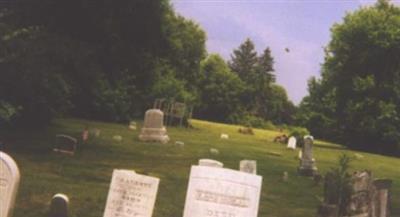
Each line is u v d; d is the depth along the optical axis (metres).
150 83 45.84
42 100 24.58
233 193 9.64
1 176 9.44
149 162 20.61
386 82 55.16
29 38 24.55
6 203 9.38
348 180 14.04
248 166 15.68
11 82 22.66
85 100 37.31
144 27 37.09
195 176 9.79
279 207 15.38
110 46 36.44
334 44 57.41
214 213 9.60
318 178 20.39
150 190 10.33
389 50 55.31
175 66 62.62
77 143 23.09
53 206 10.38
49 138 22.95
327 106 58.03
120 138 26.67
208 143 32.53
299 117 61.78
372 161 38.06
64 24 30.08
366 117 54.22
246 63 122.88
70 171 16.59
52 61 26.03
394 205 17.08
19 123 24.53
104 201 13.23
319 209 14.26
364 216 13.48
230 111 79.25
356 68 56.78
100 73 35.72
